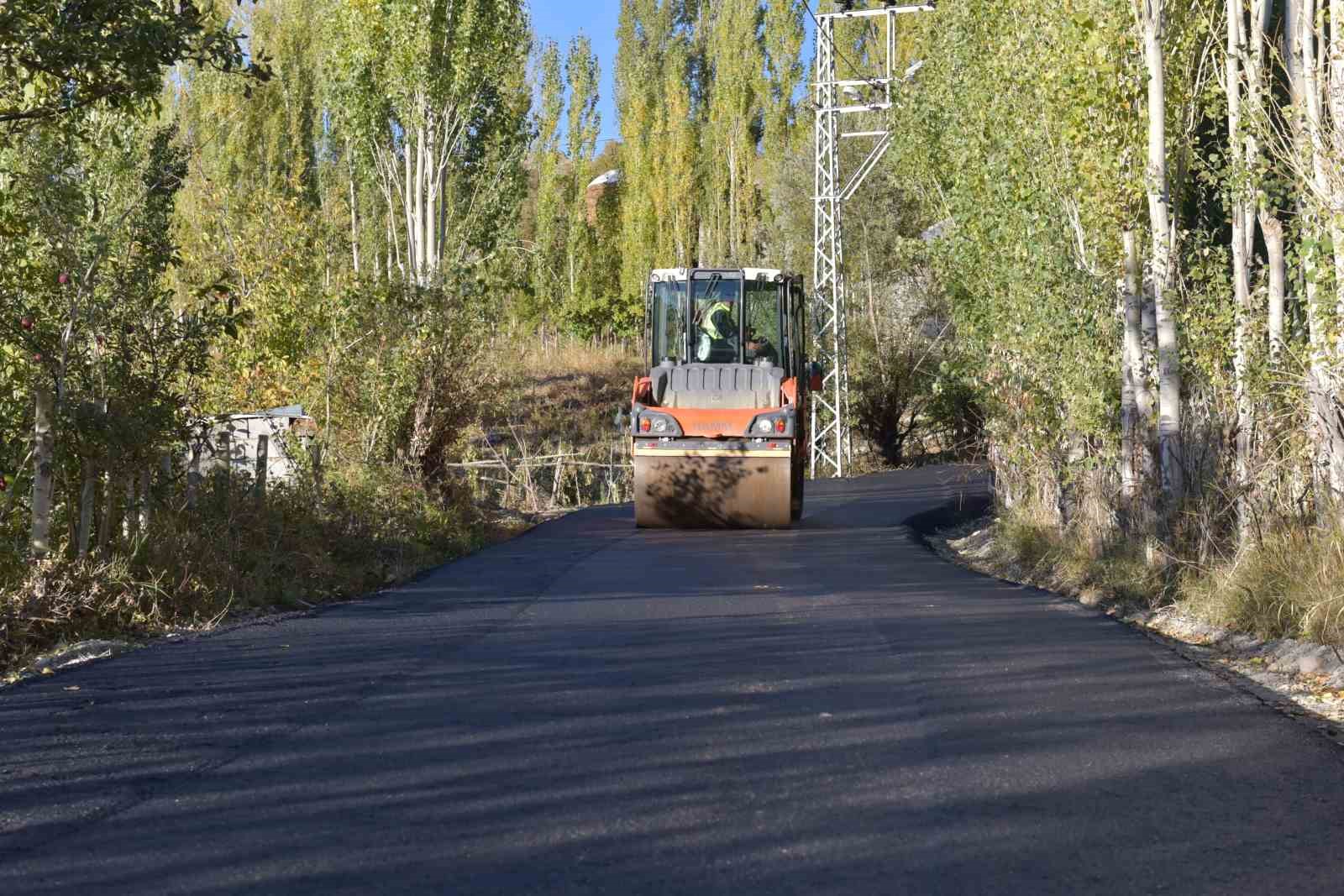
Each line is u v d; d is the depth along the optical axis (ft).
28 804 17.53
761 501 69.10
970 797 17.84
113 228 40.45
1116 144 44.21
